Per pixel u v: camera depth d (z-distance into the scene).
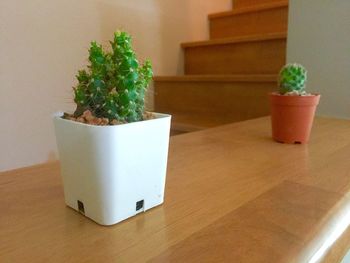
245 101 1.41
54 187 0.41
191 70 1.92
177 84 1.67
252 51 1.61
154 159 0.34
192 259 0.25
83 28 1.35
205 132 0.80
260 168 0.50
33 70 1.20
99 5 1.40
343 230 0.32
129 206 0.32
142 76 0.33
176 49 1.87
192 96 1.62
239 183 0.43
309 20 1.16
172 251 0.27
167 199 0.38
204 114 1.58
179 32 1.87
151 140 0.33
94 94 0.32
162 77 1.71
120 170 0.31
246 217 0.33
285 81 0.69
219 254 0.26
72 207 0.35
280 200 0.37
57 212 0.34
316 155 0.58
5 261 0.25
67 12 1.28
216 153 0.60
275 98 0.67
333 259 0.29
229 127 0.88
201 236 0.29
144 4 1.63
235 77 1.42
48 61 1.24
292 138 0.67
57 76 1.28
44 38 1.22
